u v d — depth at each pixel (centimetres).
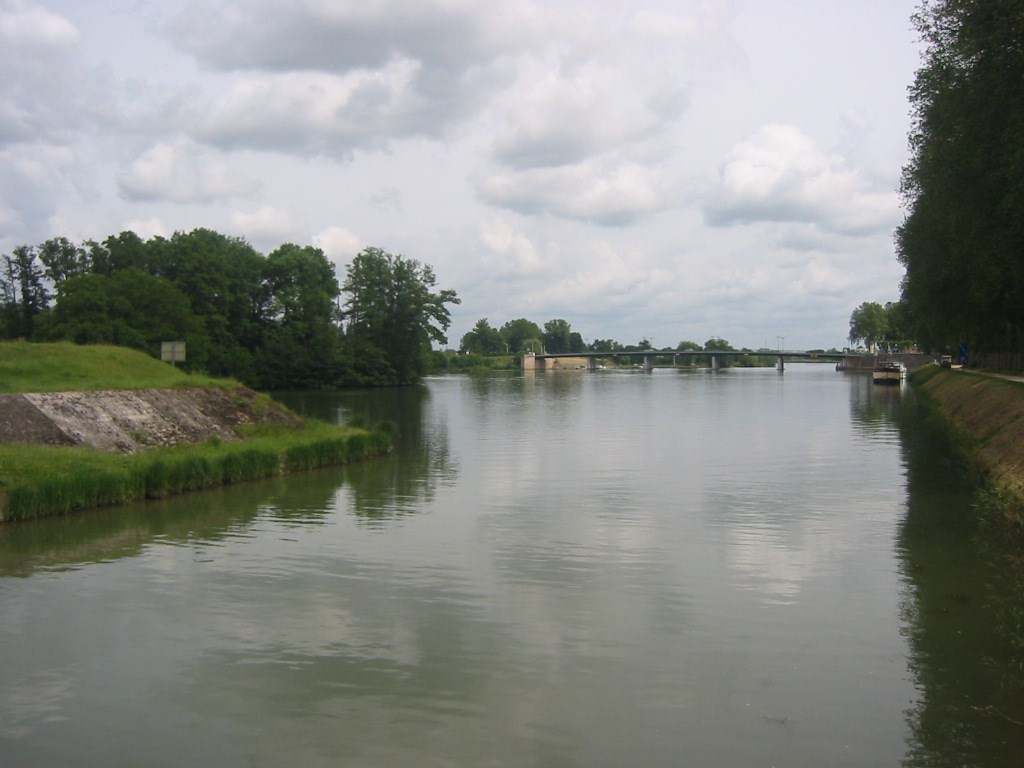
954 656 1559
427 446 5053
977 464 3844
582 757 1200
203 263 11138
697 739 1251
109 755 1220
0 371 4253
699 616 1791
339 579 2083
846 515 2842
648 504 3086
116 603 1900
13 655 1595
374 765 1184
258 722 1314
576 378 19700
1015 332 6075
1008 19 2762
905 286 6869
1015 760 1188
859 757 1199
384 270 13775
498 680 1459
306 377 12594
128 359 4978
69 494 2898
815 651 1588
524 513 2920
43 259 11812
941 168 3356
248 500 3172
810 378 18925
